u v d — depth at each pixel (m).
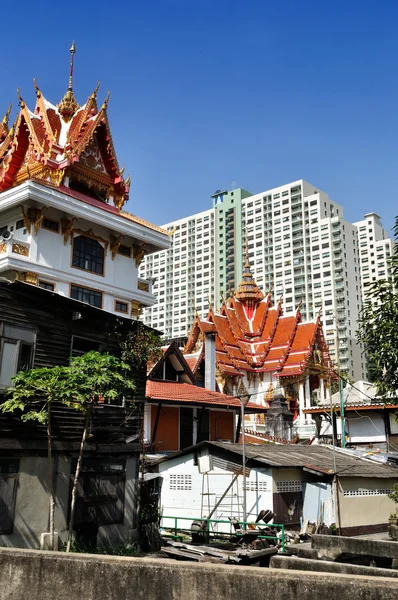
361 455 34.03
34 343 17.94
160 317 187.38
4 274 29.80
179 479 29.14
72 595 8.06
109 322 20.66
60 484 17.97
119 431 20.19
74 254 31.97
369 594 6.66
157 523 22.06
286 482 26.91
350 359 142.12
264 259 167.50
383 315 17.47
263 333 71.75
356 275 156.62
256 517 26.12
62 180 32.69
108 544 19.38
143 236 35.16
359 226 171.62
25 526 16.64
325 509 27.36
